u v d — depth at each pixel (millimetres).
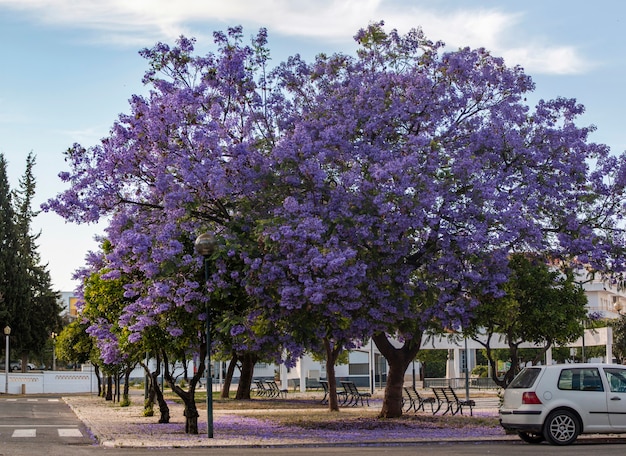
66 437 21047
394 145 22578
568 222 23422
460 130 23500
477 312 23141
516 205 21984
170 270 19719
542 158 23094
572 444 17594
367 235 20062
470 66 23234
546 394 17672
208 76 21953
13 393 61500
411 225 20516
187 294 19688
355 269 19109
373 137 22578
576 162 23438
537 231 22062
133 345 23812
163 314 20781
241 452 16359
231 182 20938
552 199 23609
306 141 20844
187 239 20797
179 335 21016
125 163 21188
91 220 21188
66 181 21297
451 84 23422
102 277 21000
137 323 20844
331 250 19141
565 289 24938
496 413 28906
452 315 22016
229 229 20656
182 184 20984
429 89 22781
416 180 20672
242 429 22906
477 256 21859
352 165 21672
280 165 20953
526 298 24719
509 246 22578
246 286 19484
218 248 19469
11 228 67312
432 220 20984
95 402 44125
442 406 34406
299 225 19109
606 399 17719
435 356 67438
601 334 38500
